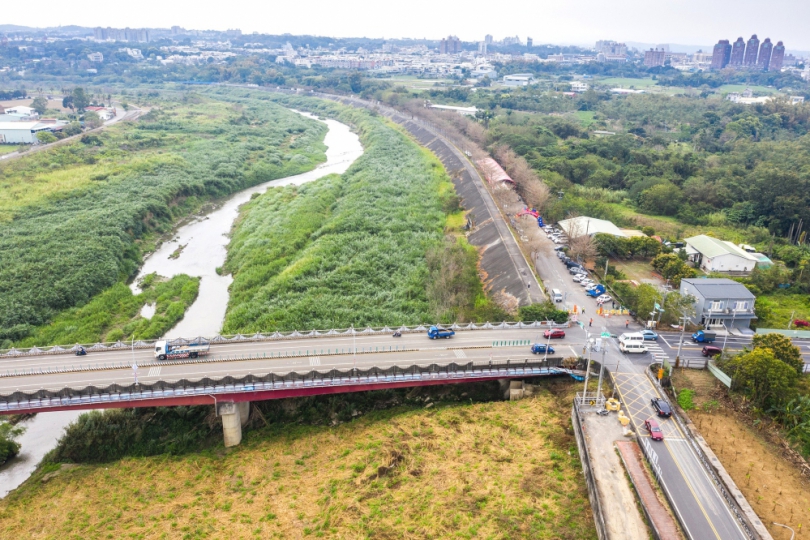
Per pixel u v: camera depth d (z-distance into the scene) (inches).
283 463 4128.9
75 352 4800.7
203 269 7819.9
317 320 5841.5
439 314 5772.6
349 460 4069.9
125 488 3959.2
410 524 3415.4
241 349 4872.0
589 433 3784.5
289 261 7529.5
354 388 4365.2
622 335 4773.6
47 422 4712.1
